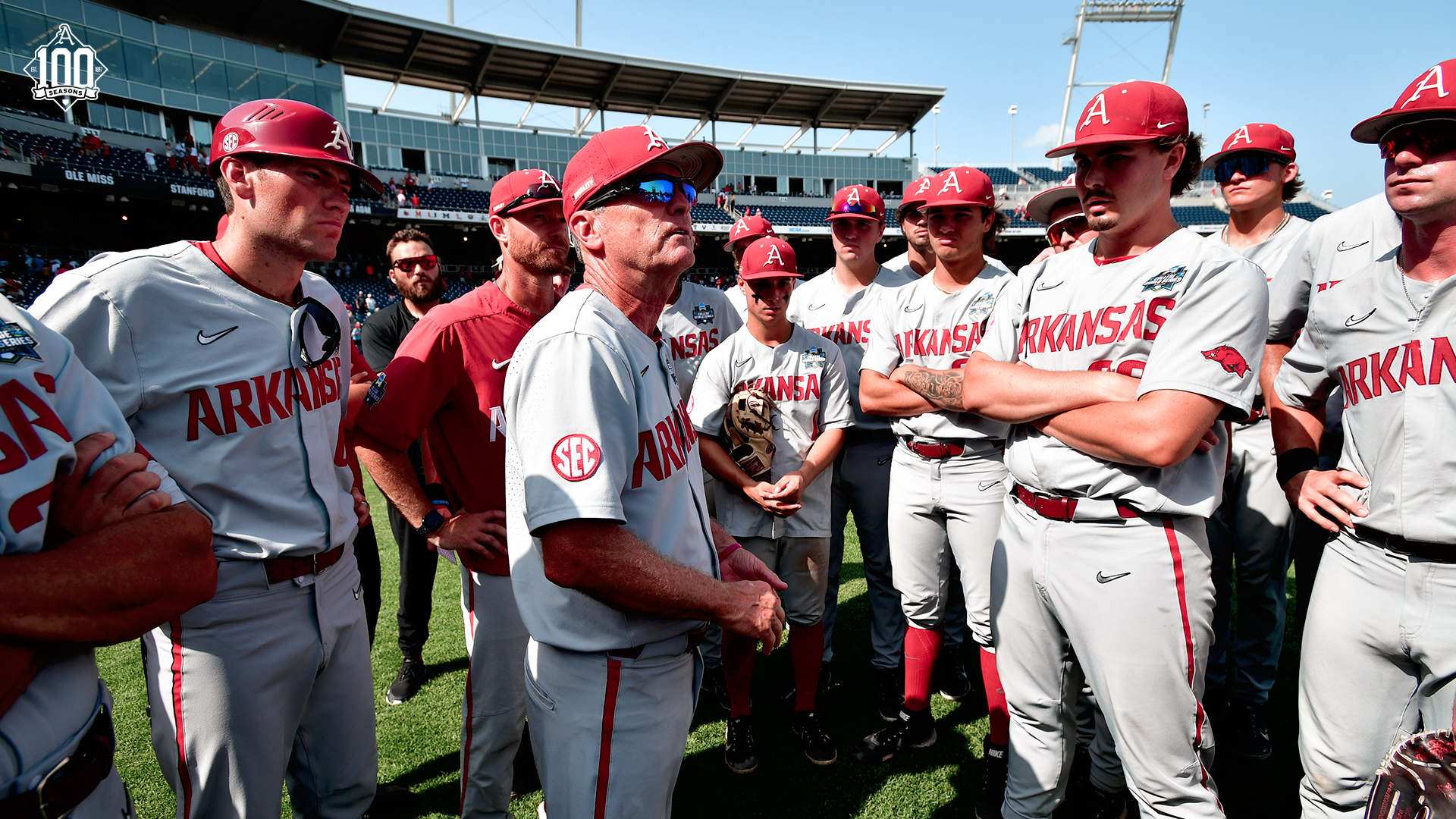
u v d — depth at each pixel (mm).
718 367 2816
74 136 19453
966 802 2424
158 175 19625
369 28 22875
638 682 1338
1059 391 1753
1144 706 1675
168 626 1545
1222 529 2973
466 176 29359
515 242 2080
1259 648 2650
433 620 4008
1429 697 1617
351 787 1927
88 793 1016
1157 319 1688
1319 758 1796
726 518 2795
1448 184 1442
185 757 1570
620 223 1338
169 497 1090
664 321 3441
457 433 2123
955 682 3113
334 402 1904
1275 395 2076
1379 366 1663
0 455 896
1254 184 3316
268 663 1632
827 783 2535
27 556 904
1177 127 1654
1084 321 1846
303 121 1606
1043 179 36031
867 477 3104
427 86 26641
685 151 1325
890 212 34281
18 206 19375
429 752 2725
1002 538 2018
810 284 3795
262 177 1596
